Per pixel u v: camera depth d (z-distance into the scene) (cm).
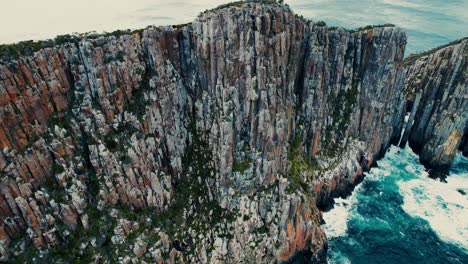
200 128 8081
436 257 8806
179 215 7444
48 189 5769
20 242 5434
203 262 7262
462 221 9881
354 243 9125
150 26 7600
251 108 7575
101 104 6394
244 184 7662
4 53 5284
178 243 7188
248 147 7838
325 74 9362
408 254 8875
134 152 6681
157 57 7175
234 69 7344
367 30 10281
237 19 7131
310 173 9331
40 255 5562
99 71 6253
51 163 5859
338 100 10375
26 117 5466
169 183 7494
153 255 6581
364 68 10400
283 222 7862
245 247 7650
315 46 9025
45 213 5666
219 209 7719
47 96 5816
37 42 5912
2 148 5141
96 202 6338
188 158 8131
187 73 7906
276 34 7719
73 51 6094
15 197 5316
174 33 7462
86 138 6319
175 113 7731
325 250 8844
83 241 5997
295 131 9419
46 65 5762
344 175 10356
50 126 5869
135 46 6975
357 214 9975
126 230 6519
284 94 8375
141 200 6956
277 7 7962
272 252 7869
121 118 6712
